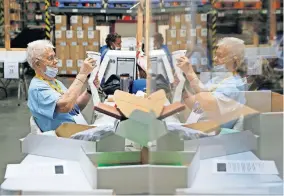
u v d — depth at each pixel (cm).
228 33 393
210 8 466
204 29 420
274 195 139
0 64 696
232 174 150
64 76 529
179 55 229
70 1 852
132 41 563
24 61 693
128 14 841
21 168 163
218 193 138
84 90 304
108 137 162
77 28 828
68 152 174
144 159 148
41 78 270
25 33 847
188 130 168
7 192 146
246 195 138
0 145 427
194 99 198
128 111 161
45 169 161
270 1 192
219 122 185
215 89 209
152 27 207
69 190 141
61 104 257
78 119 272
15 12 898
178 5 340
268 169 154
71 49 815
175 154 145
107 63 346
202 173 150
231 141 166
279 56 186
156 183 140
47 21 844
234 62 229
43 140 181
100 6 855
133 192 141
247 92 195
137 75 347
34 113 262
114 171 140
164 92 175
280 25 185
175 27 304
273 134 166
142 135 151
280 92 186
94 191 140
